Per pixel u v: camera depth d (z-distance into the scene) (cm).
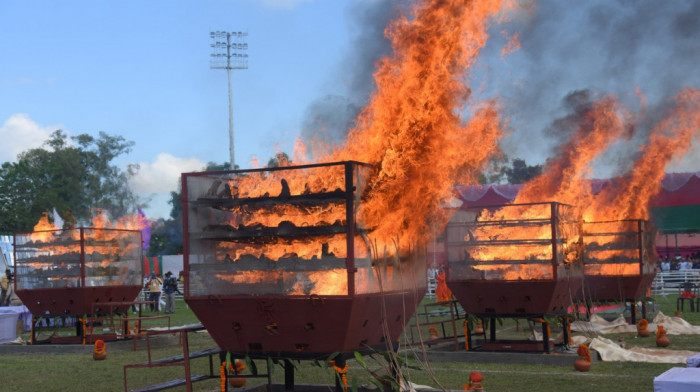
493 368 1281
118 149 7600
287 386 1001
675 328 1870
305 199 867
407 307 956
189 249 922
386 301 899
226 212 933
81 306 1767
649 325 1888
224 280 905
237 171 914
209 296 898
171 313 2992
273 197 884
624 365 1278
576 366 1230
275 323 876
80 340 1783
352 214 845
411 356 1384
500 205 1395
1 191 6919
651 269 2077
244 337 902
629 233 1966
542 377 1164
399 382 921
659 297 3136
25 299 1786
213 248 920
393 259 929
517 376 1179
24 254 1791
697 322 2095
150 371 1352
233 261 905
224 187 932
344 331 851
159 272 4172
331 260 855
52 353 1711
